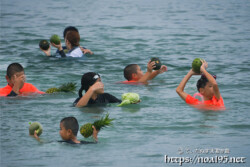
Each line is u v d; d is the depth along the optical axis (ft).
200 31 174.91
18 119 68.23
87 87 78.13
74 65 112.27
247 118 68.64
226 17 218.18
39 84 93.09
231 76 100.12
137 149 55.42
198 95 77.87
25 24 190.70
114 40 152.66
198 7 262.88
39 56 122.83
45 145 56.49
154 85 94.17
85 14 229.25
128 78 97.96
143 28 181.47
